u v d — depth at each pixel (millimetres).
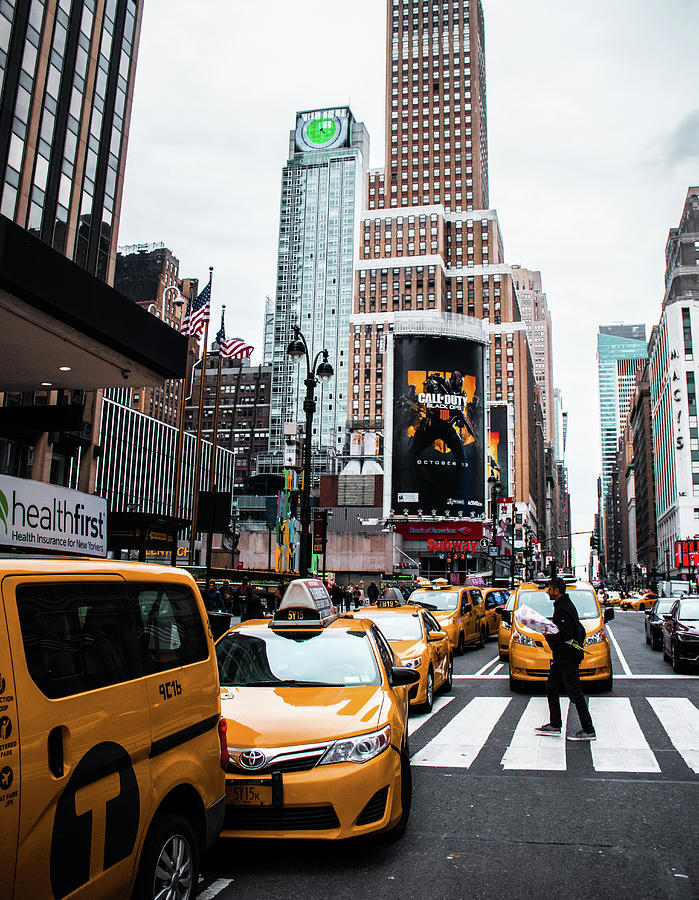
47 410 15375
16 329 14859
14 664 3070
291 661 6840
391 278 125500
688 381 109938
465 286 129375
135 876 3678
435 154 139125
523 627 13711
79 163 36562
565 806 6707
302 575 21625
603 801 6848
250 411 170125
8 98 31359
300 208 181375
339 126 183875
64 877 3152
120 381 18812
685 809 6586
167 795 4090
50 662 3320
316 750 5293
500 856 5488
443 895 4789
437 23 144125
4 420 15477
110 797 3496
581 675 13016
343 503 79312
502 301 128375
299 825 5156
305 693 6238
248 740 5379
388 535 65375
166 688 4188
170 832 3984
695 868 5246
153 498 102438
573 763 8266
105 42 38969
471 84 140625
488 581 52969
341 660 6820
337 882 5000
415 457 67000
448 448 67312
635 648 22797
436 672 12594
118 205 40281
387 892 4832
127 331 16438
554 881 5020
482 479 68250
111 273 39562
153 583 4418
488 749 9000
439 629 14289
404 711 7465
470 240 132625
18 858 2916
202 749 4492
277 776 5152
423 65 143000
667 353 117875
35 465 30812
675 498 110625
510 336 126688
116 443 93625
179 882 4078
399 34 145250
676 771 7871
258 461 140625
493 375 127625
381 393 120812
